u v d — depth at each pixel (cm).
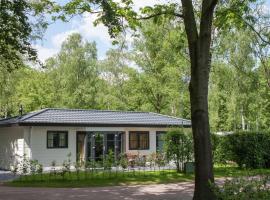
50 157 2983
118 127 3303
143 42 5000
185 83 4788
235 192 874
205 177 1250
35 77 5931
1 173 2734
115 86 6619
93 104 6212
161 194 1675
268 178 948
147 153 3428
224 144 2572
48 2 1599
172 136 2470
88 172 2372
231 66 4656
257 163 2608
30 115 3017
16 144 3009
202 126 1266
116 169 2442
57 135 3034
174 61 4791
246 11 1536
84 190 1809
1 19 1733
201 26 1288
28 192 1747
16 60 1952
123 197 1595
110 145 3272
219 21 1467
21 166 2530
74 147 3097
